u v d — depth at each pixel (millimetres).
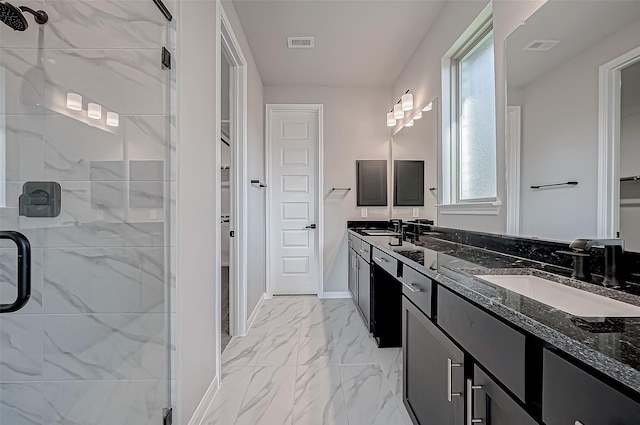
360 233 3391
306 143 4227
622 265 1084
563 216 1384
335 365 2314
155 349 1460
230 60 2779
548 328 692
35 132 1384
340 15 2670
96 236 1420
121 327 1442
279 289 4246
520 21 1689
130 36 1437
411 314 1637
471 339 1039
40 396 1416
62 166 1393
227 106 4199
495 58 1922
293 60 3426
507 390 860
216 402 1881
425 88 2979
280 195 4230
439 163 2719
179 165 1505
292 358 2426
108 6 1418
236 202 2877
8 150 1374
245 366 2303
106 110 1419
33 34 1377
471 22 2135
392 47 3174
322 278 4129
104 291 1430
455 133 2574
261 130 3955
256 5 2523
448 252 1870
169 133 1469
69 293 1409
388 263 2131
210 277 1939
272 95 4105
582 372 612
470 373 1061
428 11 2615
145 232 1455
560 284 1120
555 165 1436
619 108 1124
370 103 4160
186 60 1590
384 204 4172
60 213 1397
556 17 1436
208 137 1928
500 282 1270
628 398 518
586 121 1263
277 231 4234
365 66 3574
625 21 1104
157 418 1446
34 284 1394
